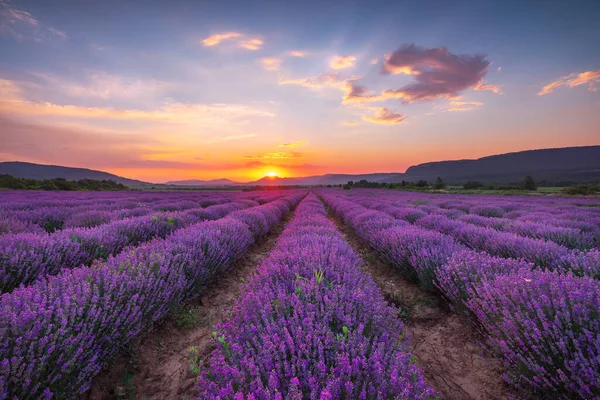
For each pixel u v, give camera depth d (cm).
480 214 1301
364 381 150
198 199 2142
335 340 178
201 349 305
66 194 2567
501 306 261
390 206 1492
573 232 588
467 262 357
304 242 464
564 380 190
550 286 242
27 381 159
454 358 294
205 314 389
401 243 526
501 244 525
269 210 1162
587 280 249
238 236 588
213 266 456
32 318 186
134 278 295
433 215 904
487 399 237
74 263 397
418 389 153
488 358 287
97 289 244
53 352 187
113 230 537
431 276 420
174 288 335
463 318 349
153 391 247
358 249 816
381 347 169
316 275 257
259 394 140
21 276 328
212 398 138
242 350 174
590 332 186
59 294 231
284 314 214
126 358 276
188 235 477
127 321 248
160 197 2322
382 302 249
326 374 152
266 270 303
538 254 438
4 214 748
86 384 206
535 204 1744
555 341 202
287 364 155
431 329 352
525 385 238
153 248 386
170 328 341
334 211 1869
